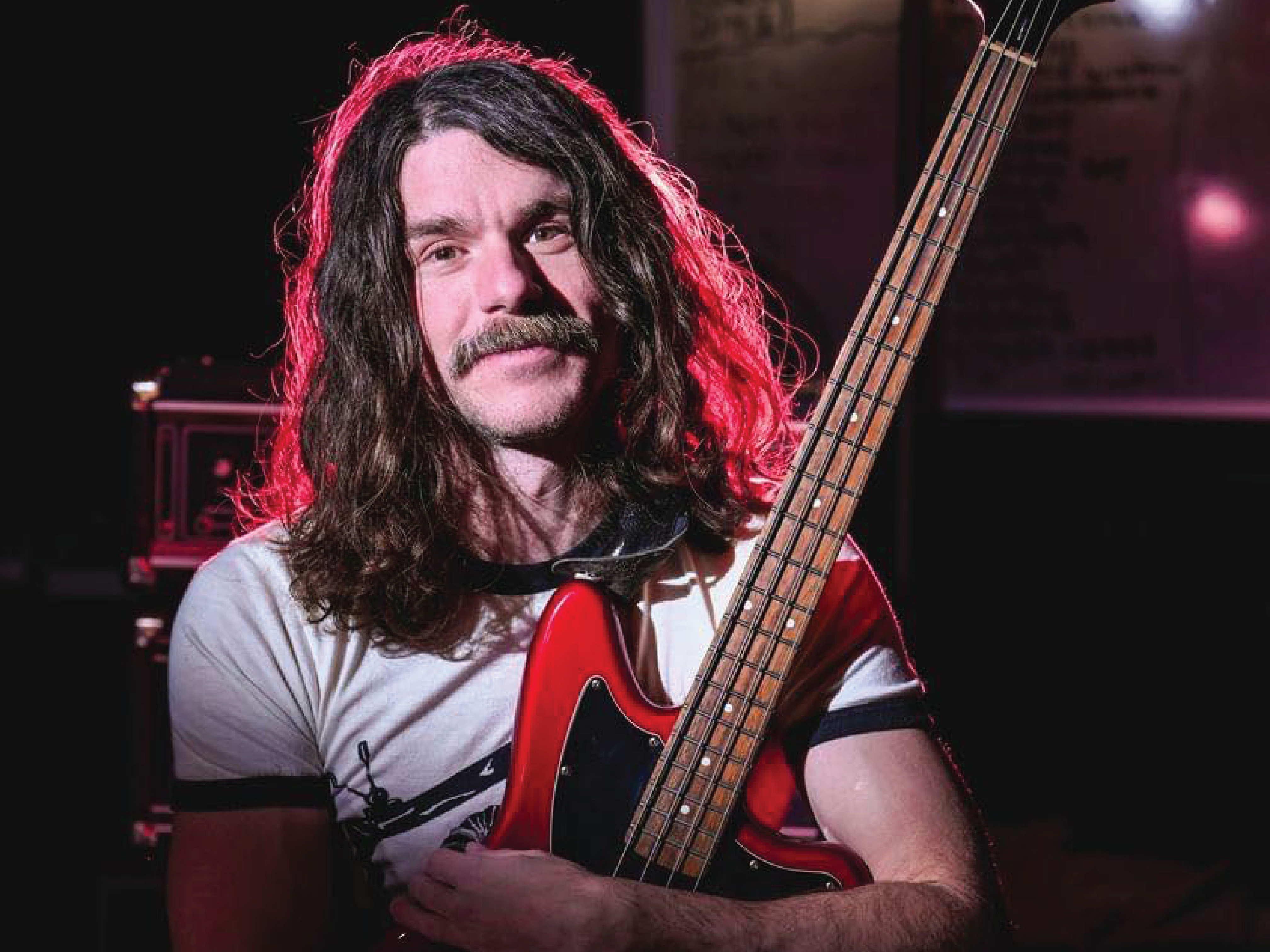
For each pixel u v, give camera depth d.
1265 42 3.71
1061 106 3.80
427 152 1.17
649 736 1.12
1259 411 3.82
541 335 1.14
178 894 1.14
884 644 1.22
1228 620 3.66
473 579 1.19
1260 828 3.45
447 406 1.21
